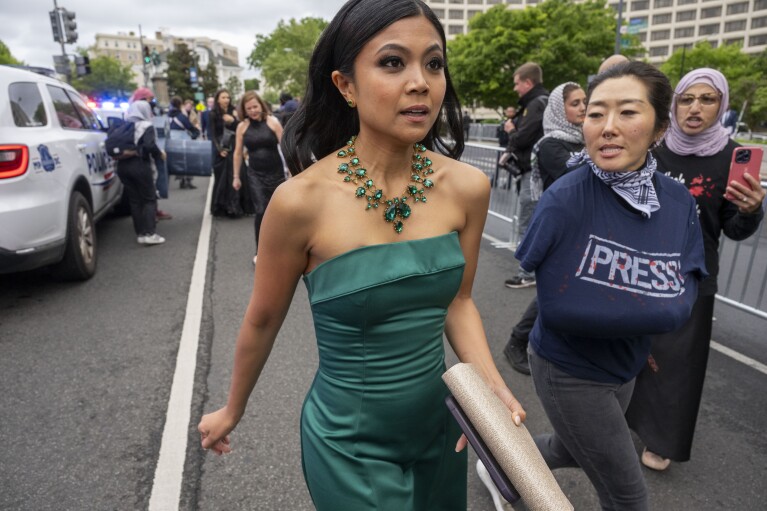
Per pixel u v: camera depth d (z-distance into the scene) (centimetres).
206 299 448
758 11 9594
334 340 115
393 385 115
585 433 162
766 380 326
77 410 284
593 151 151
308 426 124
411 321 113
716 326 411
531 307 321
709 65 5047
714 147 216
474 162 763
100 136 589
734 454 254
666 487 231
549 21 3216
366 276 107
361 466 116
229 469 239
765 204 370
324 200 109
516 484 93
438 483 130
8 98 405
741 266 454
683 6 10250
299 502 220
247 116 521
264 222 112
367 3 101
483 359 126
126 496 222
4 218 379
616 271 148
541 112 455
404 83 98
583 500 224
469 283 133
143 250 596
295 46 7244
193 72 3994
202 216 783
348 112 125
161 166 735
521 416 110
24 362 336
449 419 127
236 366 128
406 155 113
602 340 157
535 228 154
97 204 544
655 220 151
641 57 4253
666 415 218
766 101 3844
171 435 263
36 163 404
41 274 508
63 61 1695
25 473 236
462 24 9325
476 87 3484
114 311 420
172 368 330
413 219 115
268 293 117
